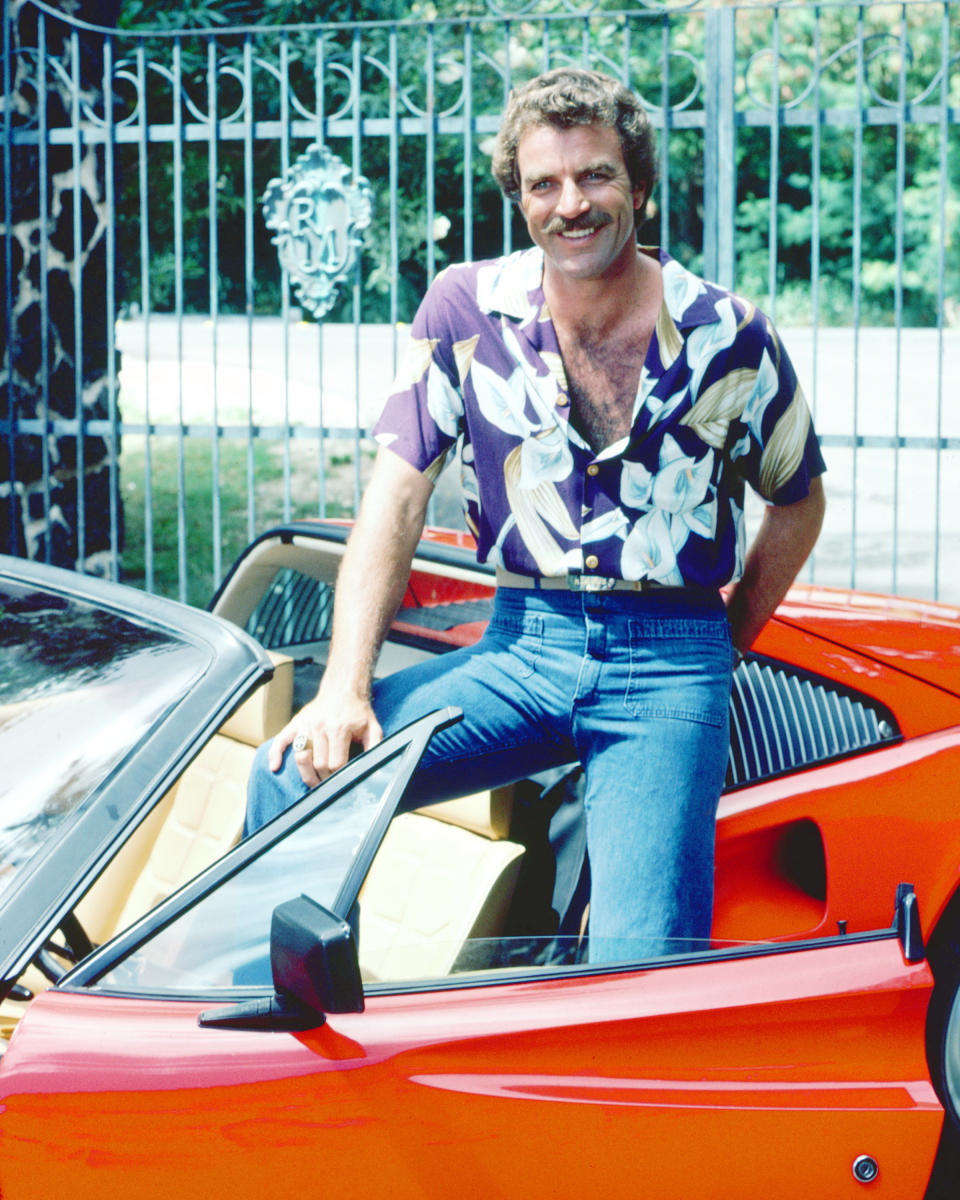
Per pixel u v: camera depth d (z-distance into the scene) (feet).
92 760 5.40
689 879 6.41
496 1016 5.00
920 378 51.75
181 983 4.98
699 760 6.56
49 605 6.50
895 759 8.19
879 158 65.31
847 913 8.07
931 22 56.44
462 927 7.17
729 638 6.97
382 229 43.27
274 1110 4.61
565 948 5.57
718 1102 5.09
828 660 8.50
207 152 38.45
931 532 34.24
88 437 20.08
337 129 17.38
